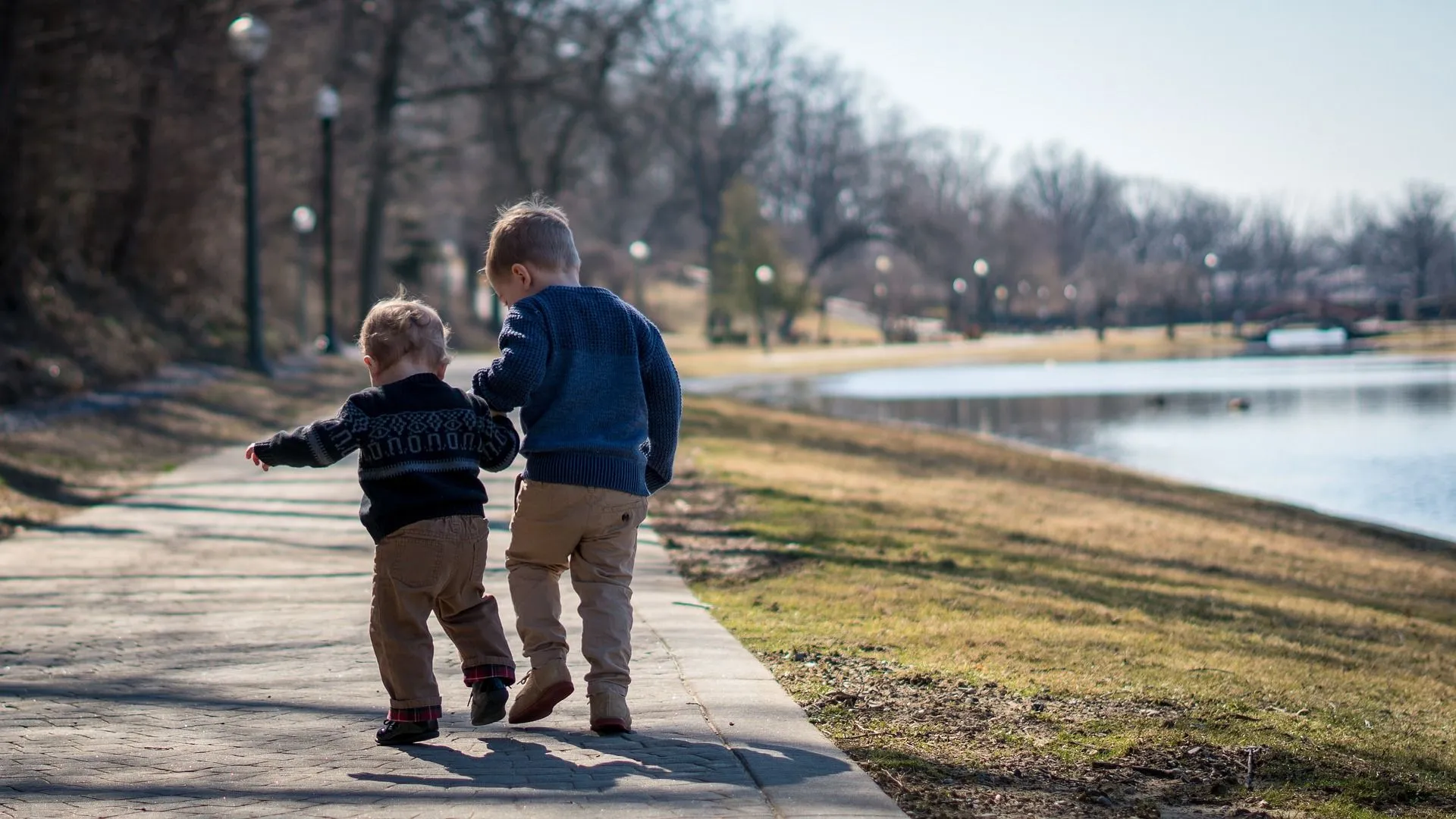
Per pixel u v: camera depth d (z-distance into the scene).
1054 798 3.56
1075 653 5.52
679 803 3.34
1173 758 3.99
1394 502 16.20
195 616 6.11
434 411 3.85
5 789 3.57
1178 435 25.00
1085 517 12.40
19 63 18.61
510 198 50.66
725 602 6.47
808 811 3.27
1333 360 57.78
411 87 43.66
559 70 43.47
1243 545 11.32
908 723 4.25
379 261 43.03
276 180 33.31
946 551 8.95
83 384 17.34
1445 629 7.68
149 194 25.73
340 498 10.50
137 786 3.58
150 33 22.92
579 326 3.93
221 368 23.03
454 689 4.69
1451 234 130.62
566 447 3.87
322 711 4.41
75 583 6.95
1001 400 36.38
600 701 3.91
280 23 29.95
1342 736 4.44
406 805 3.37
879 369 56.69
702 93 68.50
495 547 8.14
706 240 83.19
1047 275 116.38
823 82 83.06
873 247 129.50
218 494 10.70
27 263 19.89
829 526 9.80
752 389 42.38
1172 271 123.56
